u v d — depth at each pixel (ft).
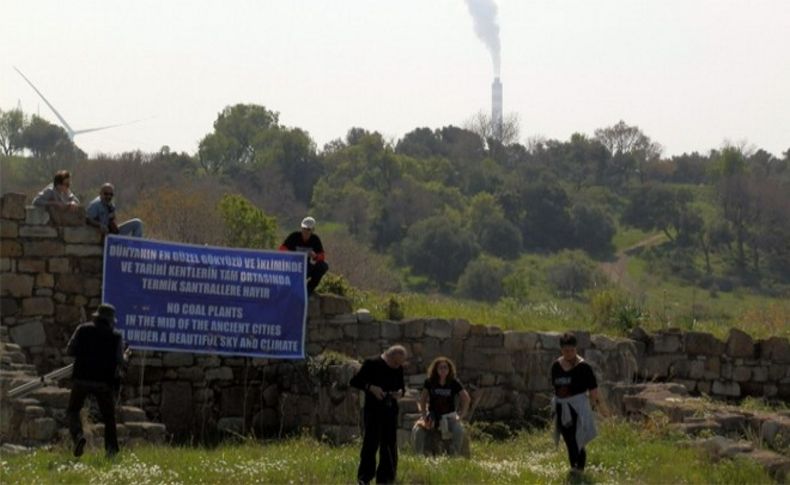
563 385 55.52
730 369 92.17
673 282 260.83
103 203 73.46
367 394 51.21
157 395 73.51
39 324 70.79
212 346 73.77
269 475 51.42
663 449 61.00
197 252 73.87
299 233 78.64
